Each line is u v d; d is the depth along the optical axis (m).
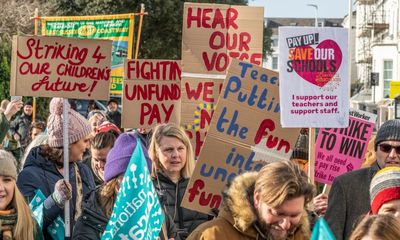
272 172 4.51
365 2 68.56
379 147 6.11
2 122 7.75
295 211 4.49
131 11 34.31
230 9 8.75
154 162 6.74
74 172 6.98
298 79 6.96
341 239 6.06
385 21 64.25
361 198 6.08
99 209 5.64
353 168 8.13
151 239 5.19
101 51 7.80
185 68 8.70
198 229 4.86
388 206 4.84
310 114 6.96
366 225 4.16
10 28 32.75
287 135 6.93
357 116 8.16
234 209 4.68
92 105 17.94
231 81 6.89
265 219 4.55
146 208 5.11
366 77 71.06
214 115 6.83
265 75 6.94
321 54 6.99
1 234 5.42
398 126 6.06
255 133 6.87
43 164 6.84
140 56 34.84
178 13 34.31
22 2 33.69
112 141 7.72
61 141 6.86
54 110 7.23
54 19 13.50
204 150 6.73
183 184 6.78
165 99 9.14
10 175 5.48
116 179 5.66
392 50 56.69
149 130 9.46
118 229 5.11
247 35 8.75
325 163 8.18
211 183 6.70
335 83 7.01
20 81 7.70
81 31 13.52
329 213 6.14
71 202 6.82
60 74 7.74
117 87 13.72
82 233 5.61
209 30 8.73
